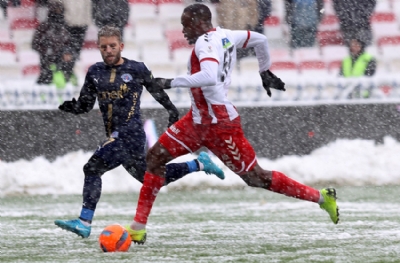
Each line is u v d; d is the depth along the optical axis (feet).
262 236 64.08
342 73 150.82
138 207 58.13
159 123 124.67
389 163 126.21
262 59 63.16
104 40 64.80
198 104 57.77
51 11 140.46
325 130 127.34
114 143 64.44
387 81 129.39
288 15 165.48
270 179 60.39
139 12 169.89
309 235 64.34
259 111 126.82
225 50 57.77
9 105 122.42
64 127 122.72
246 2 157.38
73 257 52.16
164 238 63.52
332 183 123.95
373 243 58.03
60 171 119.55
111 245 54.70
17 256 53.21
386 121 128.16
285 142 126.82
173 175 68.13
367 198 104.73
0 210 94.79
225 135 57.88
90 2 154.10
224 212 88.94
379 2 174.70
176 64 162.40
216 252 53.57
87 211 62.90
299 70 160.97
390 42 167.94
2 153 121.29
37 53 160.45
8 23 164.76
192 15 58.03
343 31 162.81
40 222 80.48
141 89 66.23
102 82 65.21
